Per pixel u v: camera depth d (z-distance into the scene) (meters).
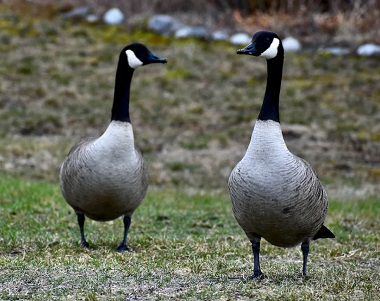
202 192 16.69
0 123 21.62
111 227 12.57
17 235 11.23
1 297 7.65
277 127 8.14
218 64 26.73
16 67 25.80
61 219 12.78
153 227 12.76
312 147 20.28
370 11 28.89
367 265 10.09
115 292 7.88
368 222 13.66
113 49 27.91
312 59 27.02
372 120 22.27
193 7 30.78
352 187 17.62
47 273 8.70
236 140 21.06
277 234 8.38
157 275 8.76
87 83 25.03
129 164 10.08
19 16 30.27
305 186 8.05
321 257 10.66
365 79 25.33
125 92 10.33
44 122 21.91
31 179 17.33
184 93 24.47
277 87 8.40
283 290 8.03
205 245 11.06
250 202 8.05
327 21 29.14
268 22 29.36
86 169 10.01
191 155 19.84
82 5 31.84
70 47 27.92
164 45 28.19
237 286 8.23
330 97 24.00
